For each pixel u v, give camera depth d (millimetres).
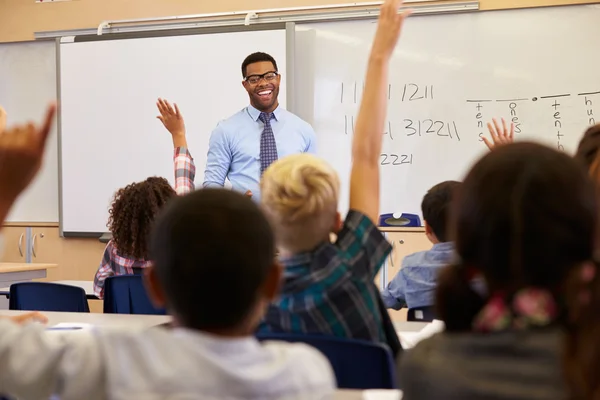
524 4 4719
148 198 2803
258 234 853
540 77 4715
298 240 1459
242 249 831
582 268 715
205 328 843
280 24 5066
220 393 775
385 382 1294
